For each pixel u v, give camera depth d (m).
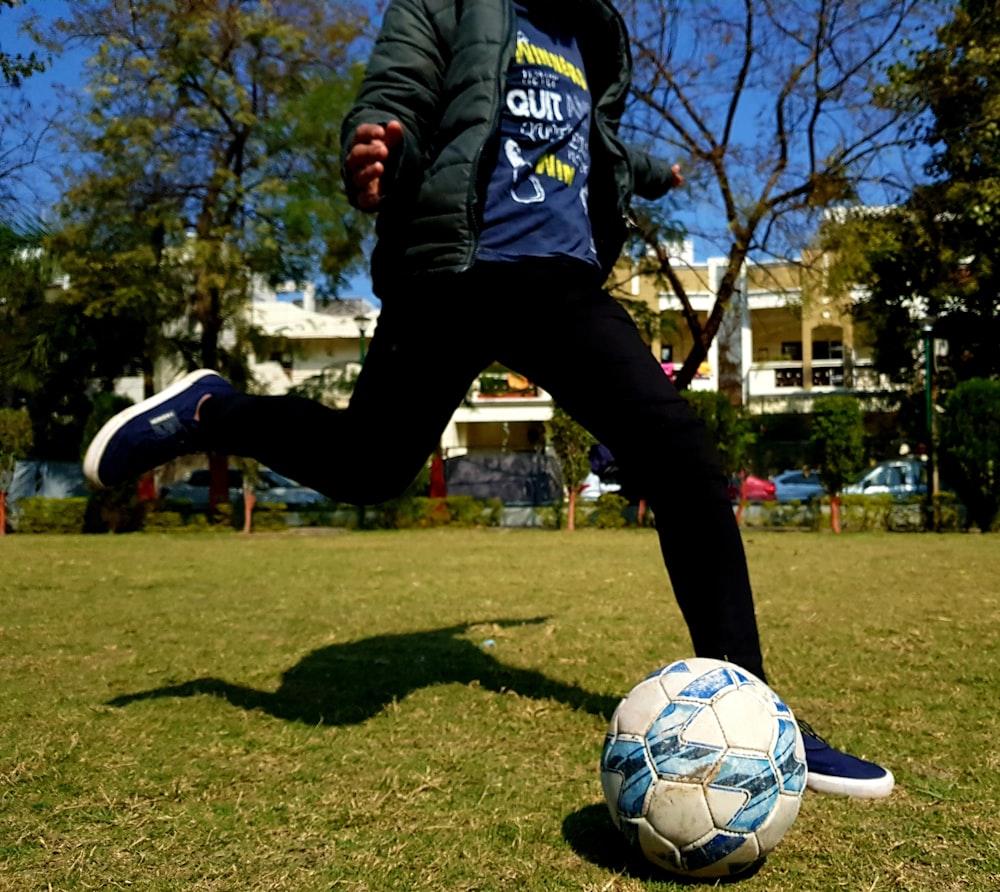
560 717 3.22
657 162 3.21
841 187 15.73
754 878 1.90
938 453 16.17
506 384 26.41
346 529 18.83
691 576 2.58
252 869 1.95
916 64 16.81
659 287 17.92
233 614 5.91
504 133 2.48
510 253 2.43
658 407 2.52
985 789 2.44
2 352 19.02
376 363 2.59
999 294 20.98
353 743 2.92
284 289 21.08
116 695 3.62
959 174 18.84
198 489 25.55
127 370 21.75
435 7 2.43
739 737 1.89
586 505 18.75
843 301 22.98
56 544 13.80
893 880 1.88
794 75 15.52
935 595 6.57
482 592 7.00
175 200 18.80
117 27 16.81
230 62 18.64
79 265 17.69
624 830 1.93
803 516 17.41
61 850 2.06
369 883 1.88
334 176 19.44
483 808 2.32
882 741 2.88
